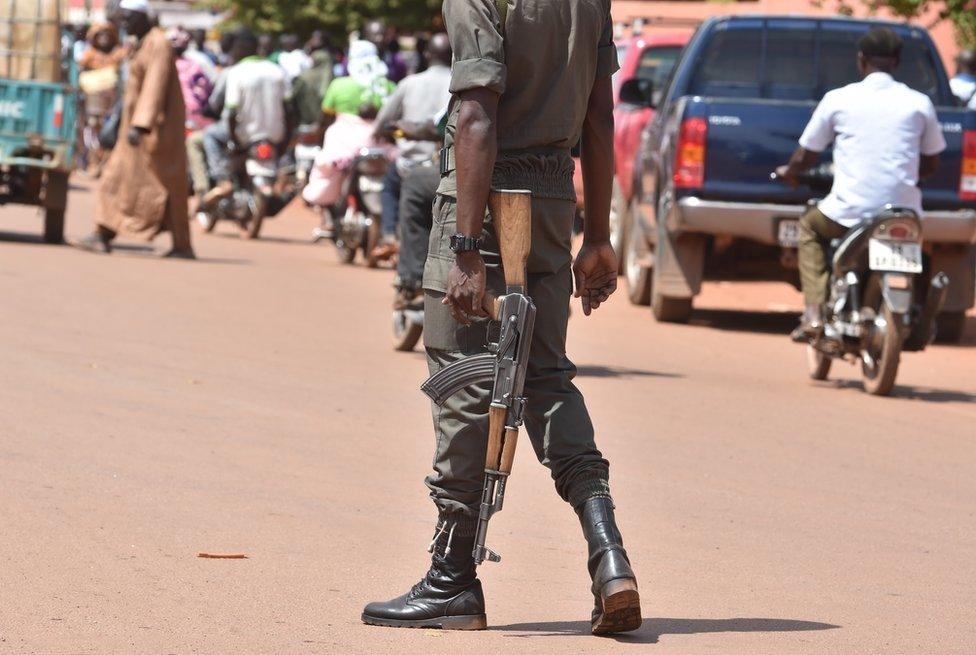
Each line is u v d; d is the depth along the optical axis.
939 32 41.31
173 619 7.77
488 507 7.58
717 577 9.28
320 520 10.22
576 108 7.79
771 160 21.11
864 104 17.20
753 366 19.28
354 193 29.64
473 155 7.46
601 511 7.65
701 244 22.47
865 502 11.73
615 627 7.65
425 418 14.20
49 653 7.09
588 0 7.77
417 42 49.22
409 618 7.88
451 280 7.59
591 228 8.18
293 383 15.66
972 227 21.11
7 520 9.61
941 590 9.18
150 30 28.12
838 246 17.17
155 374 15.60
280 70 34.56
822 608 8.62
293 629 7.71
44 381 14.70
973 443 14.54
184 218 28.48
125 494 10.56
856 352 17.38
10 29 28.66
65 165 28.78
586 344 20.38
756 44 23.45
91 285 22.92
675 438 13.98
